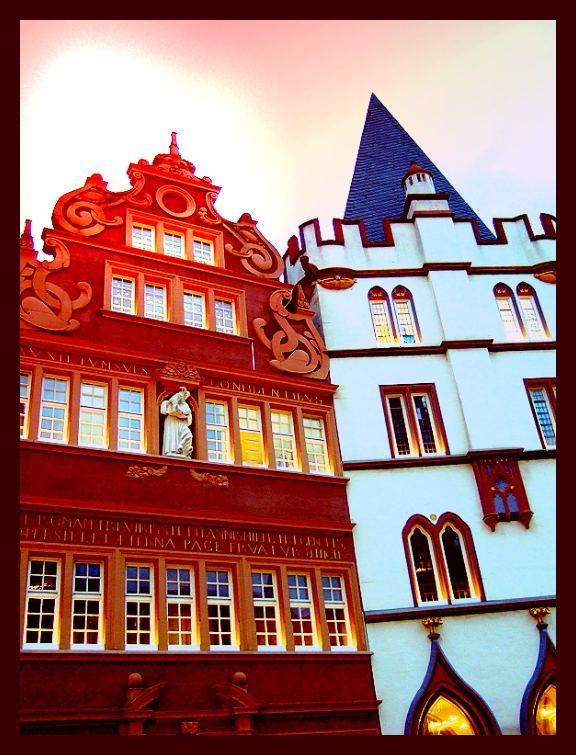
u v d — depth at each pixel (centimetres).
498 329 2675
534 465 2388
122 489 1869
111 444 1925
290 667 1869
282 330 2428
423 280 2738
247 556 1948
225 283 2419
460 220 2919
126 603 1761
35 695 1554
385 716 1925
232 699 1717
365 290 2686
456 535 2250
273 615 1942
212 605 1867
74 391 1948
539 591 2173
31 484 1769
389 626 2059
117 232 2328
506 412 2459
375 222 3108
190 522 1911
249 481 2073
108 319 2125
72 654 1616
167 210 2470
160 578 1808
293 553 2030
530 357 2620
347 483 2253
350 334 2572
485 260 2844
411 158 3572
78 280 2142
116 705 1614
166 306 2291
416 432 2416
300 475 2164
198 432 2075
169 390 2083
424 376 2511
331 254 2752
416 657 2025
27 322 1969
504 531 2256
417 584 2152
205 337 2261
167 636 1759
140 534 1831
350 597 2069
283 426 2267
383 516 2222
